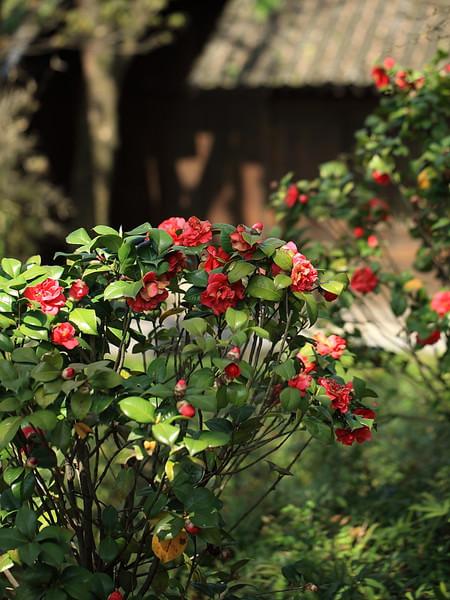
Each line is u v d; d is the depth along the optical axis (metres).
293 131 14.43
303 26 13.89
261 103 15.02
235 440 3.18
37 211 12.30
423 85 5.57
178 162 15.69
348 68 12.62
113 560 3.24
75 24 13.43
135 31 13.78
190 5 15.34
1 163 11.93
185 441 2.88
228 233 3.21
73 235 3.34
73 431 3.23
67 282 3.28
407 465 5.96
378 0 13.91
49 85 14.70
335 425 3.28
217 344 3.05
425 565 4.47
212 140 15.45
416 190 5.48
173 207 15.78
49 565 3.01
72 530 3.34
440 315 4.97
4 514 3.18
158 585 3.29
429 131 5.58
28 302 3.19
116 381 2.90
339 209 5.69
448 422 5.69
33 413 2.88
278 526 5.32
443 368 5.18
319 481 5.86
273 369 3.11
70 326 3.08
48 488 3.44
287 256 3.18
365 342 5.69
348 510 5.38
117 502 4.88
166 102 15.66
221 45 14.02
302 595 4.20
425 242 5.53
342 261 5.62
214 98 15.35
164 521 3.00
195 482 3.20
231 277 3.12
